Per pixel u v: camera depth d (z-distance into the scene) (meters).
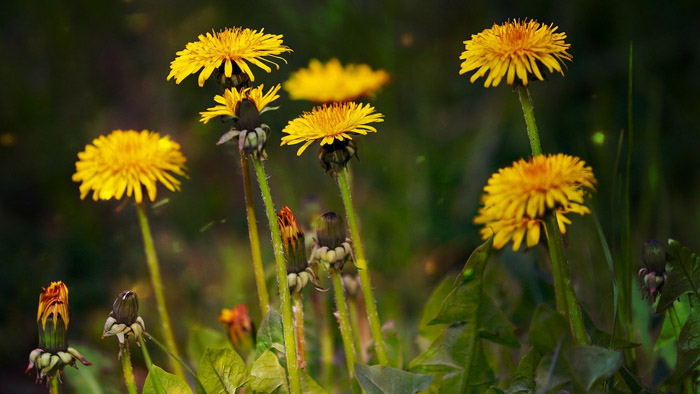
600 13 2.47
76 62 2.59
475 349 1.33
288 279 1.33
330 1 2.38
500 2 2.65
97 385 1.43
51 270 2.00
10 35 2.59
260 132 1.30
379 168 2.18
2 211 2.19
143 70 2.60
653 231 1.86
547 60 1.30
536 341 1.29
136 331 1.32
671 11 2.42
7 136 2.10
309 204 1.50
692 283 1.32
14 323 1.84
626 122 2.23
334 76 1.56
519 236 1.33
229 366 1.33
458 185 2.19
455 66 2.56
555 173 1.29
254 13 2.60
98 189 1.39
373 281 1.86
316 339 1.47
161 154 1.40
